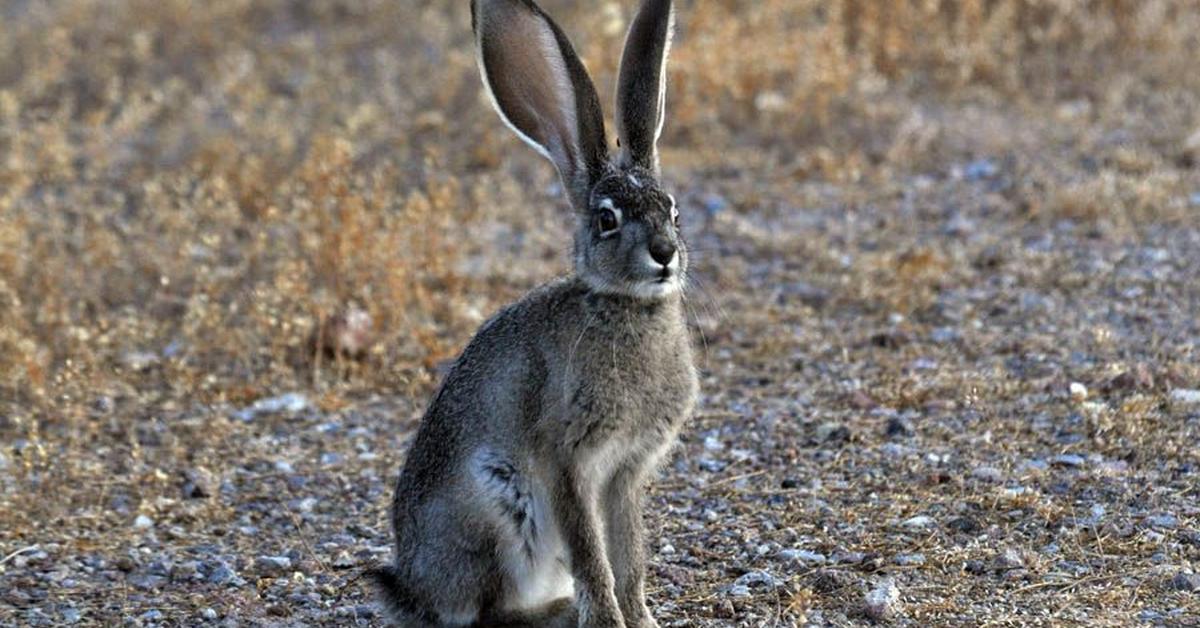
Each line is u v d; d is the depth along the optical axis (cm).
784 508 1570
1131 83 2775
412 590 1341
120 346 2052
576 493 1288
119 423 1867
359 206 2152
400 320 2048
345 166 2316
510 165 2617
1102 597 1343
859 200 2445
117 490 1708
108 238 2262
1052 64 2859
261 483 1717
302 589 1482
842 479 1623
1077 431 1681
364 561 1533
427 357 1984
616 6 2858
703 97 2725
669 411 1314
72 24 3275
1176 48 2872
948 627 1315
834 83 2691
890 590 1361
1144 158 2491
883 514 1534
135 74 3091
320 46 3184
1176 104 2700
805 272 2212
